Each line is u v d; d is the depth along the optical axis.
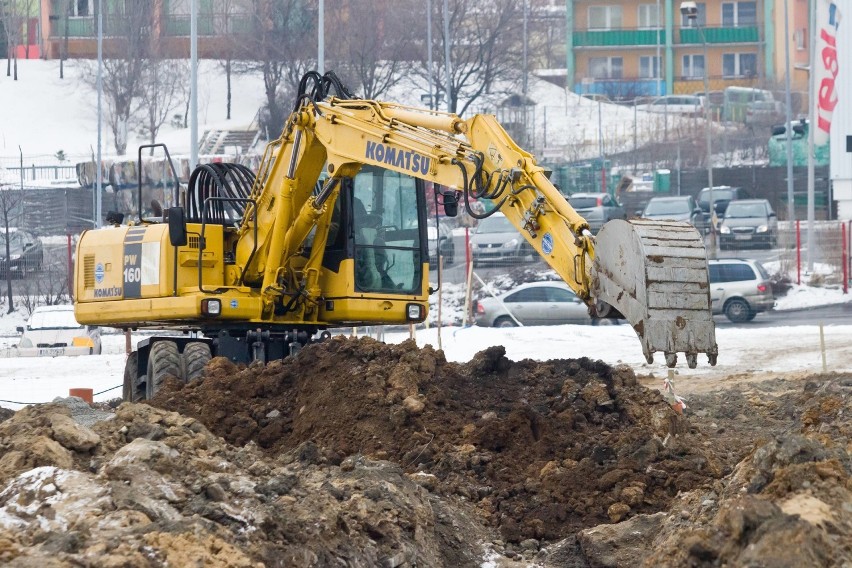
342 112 51.81
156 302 57.75
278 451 43.16
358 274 57.59
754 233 147.88
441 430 41.78
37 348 112.56
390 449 41.28
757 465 29.25
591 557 32.03
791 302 128.38
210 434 36.81
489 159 43.94
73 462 31.81
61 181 195.50
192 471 30.56
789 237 146.50
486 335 100.88
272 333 58.41
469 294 108.56
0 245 149.38
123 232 60.59
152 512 27.48
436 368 46.09
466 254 125.06
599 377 46.00
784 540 23.66
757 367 82.12
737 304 118.00
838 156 168.62
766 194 181.50
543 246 41.09
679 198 156.25
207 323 58.19
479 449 40.25
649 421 42.62
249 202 57.44
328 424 43.22
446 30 162.62
